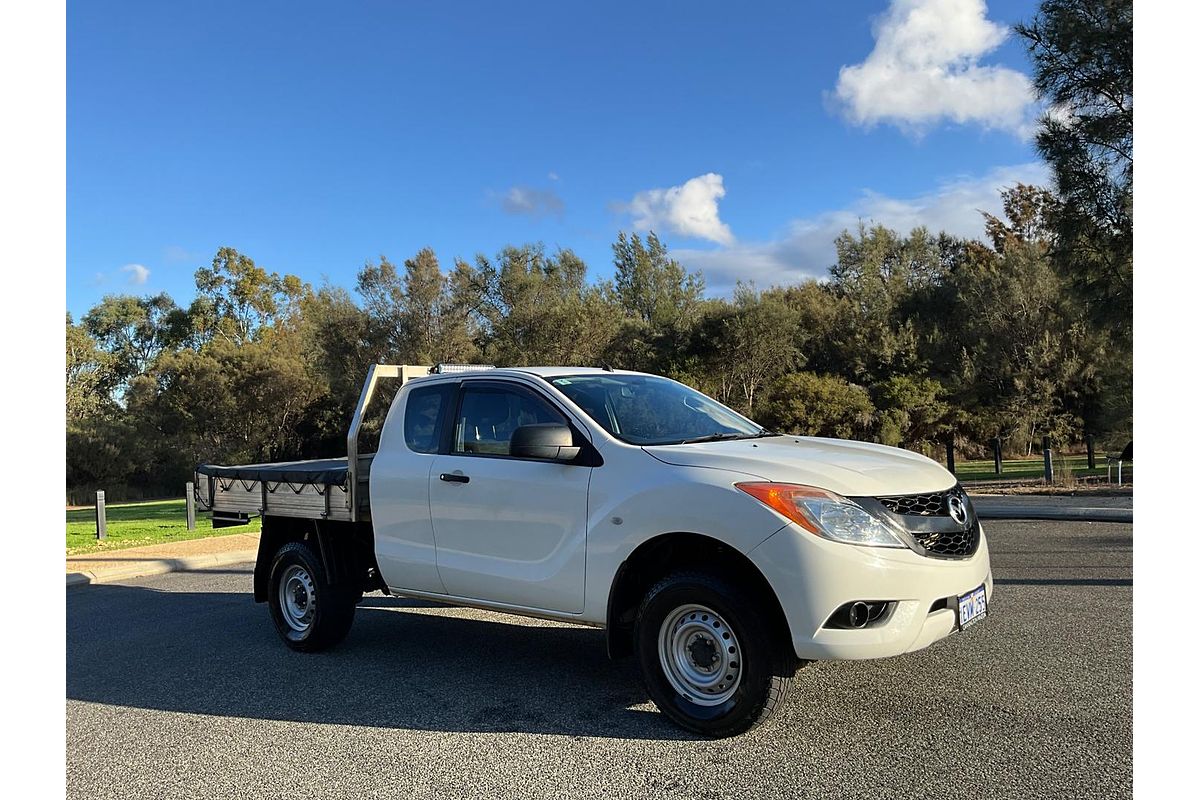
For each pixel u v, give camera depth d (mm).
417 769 4035
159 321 73188
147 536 15492
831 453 4613
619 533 4535
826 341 35750
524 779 3859
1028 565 8617
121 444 43812
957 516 4340
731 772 3828
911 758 3887
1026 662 5277
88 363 52719
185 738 4621
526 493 4984
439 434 5633
